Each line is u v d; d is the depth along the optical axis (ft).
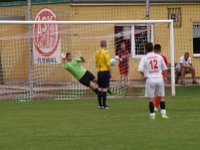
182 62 189.16
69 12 196.75
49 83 173.47
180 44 208.23
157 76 107.86
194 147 78.02
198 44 211.41
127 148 77.46
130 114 117.08
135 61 171.73
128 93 164.35
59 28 182.80
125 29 179.52
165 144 80.38
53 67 174.91
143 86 166.09
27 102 146.30
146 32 176.24
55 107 133.39
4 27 190.90
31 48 160.35
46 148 78.07
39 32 176.24
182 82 188.34
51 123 104.12
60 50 179.11
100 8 200.23
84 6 198.49
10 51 184.75
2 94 162.50
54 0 199.11
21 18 205.57
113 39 178.81
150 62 107.45
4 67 184.55
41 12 200.75
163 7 206.39
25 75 182.70
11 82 182.50
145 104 137.80
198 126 98.27
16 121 107.55
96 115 116.06
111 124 101.65
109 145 79.97
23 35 182.29
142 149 76.69
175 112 119.65
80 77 141.18
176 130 93.66
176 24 207.72
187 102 140.36
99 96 129.39
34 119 110.42
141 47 175.32
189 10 209.05
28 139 85.97
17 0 207.31
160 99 110.11
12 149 77.77
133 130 94.02
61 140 84.69
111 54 177.99
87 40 182.70
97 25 183.93
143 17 203.82
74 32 182.39
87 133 91.30
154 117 108.99
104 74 129.80
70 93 163.32
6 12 210.18
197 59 210.18
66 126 99.81
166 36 182.09
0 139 86.17
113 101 146.51
